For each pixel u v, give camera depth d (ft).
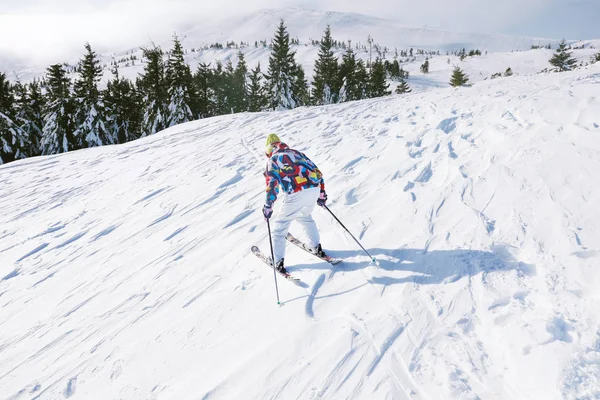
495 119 19.63
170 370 9.18
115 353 10.23
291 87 138.10
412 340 8.46
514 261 10.20
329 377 7.97
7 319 13.28
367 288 10.48
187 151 32.60
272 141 12.19
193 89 112.37
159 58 106.63
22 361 10.80
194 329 10.40
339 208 15.29
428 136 20.30
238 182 22.26
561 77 33.78
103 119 89.51
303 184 11.55
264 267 12.64
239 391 8.07
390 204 14.60
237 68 184.14
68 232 20.43
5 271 17.08
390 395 7.33
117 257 16.31
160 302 12.10
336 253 12.53
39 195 28.45
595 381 6.49
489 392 6.96
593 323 7.61
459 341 8.19
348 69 162.71
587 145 13.91
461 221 12.39
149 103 108.58
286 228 11.89
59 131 86.79
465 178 14.64
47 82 120.16
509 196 12.89
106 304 12.81
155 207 21.12
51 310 13.28
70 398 9.09
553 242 10.36
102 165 34.50
